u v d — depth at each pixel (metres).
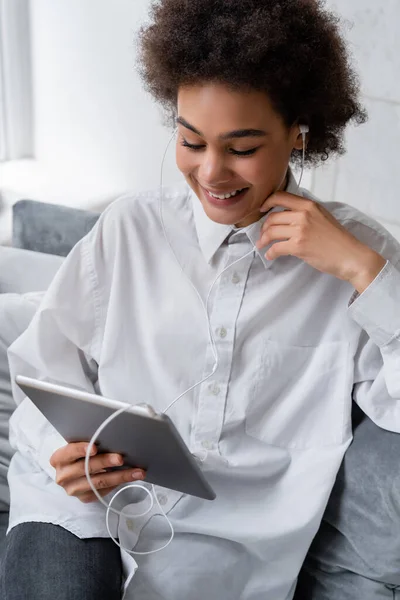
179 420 1.25
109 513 1.20
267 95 1.00
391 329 1.14
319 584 1.28
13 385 1.33
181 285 1.23
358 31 1.82
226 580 1.22
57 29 2.60
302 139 1.14
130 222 1.24
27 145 2.87
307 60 1.01
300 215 1.13
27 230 1.84
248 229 1.19
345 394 1.24
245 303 1.22
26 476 1.25
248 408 1.24
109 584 1.14
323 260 1.13
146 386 1.27
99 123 2.60
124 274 1.25
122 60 2.42
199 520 1.22
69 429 1.09
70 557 1.14
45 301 1.26
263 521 1.22
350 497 1.22
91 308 1.28
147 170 2.51
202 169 1.04
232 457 1.24
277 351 1.23
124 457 1.10
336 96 1.09
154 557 1.20
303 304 1.23
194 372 1.24
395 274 1.13
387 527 1.18
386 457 1.19
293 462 1.26
